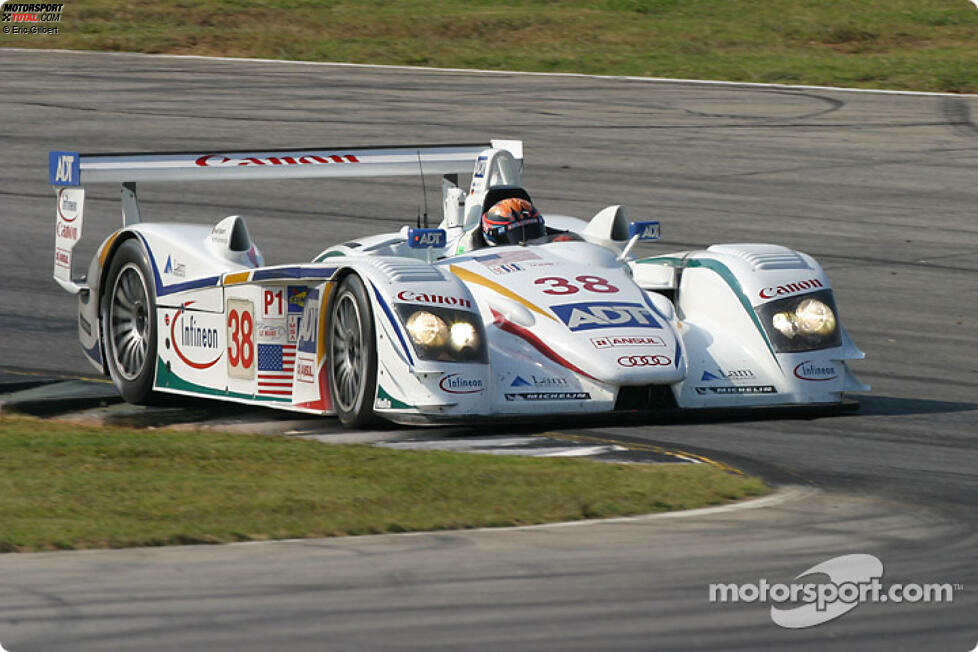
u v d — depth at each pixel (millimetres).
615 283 29391
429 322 26594
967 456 25453
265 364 29609
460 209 32875
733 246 30734
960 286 47062
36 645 14211
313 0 121000
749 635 14750
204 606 15547
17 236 52156
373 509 20250
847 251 51750
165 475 22234
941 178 63562
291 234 52875
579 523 19891
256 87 84062
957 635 14859
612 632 14766
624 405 27266
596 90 84500
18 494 20688
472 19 110875
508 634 14672
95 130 70688
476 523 19703
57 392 33094
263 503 20297
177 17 111750
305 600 15797
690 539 18906
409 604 15680
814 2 122000
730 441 26234
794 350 28922
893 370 36281
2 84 83125
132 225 33219
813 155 67812
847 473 23766
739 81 88938
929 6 119625
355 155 34812
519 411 26641
